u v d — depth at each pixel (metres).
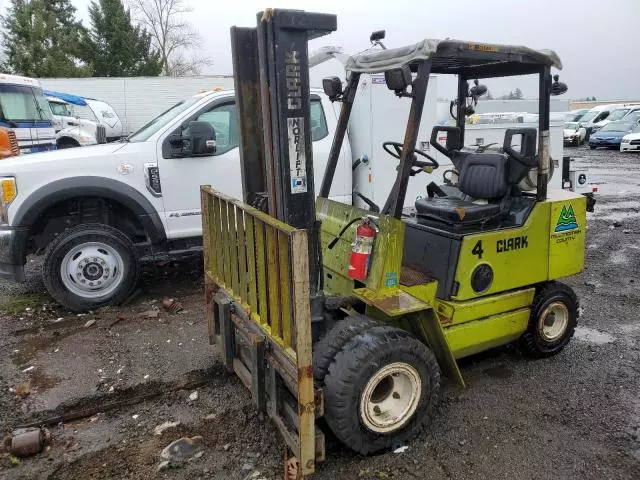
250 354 3.40
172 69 43.59
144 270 6.89
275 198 3.23
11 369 4.30
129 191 5.59
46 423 3.58
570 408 3.70
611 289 6.14
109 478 3.06
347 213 3.65
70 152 5.68
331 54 6.06
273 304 2.96
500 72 4.21
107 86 24.50
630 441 3.33
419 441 3.33
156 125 6.08
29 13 30.34
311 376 2.69
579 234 4.23
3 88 11.86
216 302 3.76
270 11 2.93
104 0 34.88
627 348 4.63
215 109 6.00
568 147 26.84
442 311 3.71
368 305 3.45
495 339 3.96
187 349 4.63
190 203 5.88
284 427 3.01
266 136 3.18
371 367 2.97
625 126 24.48
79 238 5.36
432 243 3.80
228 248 3.63
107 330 5.04
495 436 3.39
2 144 10.82
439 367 3.59
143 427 3.55
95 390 3.97
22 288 6.30
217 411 3.72
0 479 3.04
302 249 2.55
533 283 4.07
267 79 3.09
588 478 3.01
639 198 11.95
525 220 3.92
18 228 5.30
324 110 6.50
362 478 3.02
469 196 4.17
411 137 3.22
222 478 3.04
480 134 6.67
